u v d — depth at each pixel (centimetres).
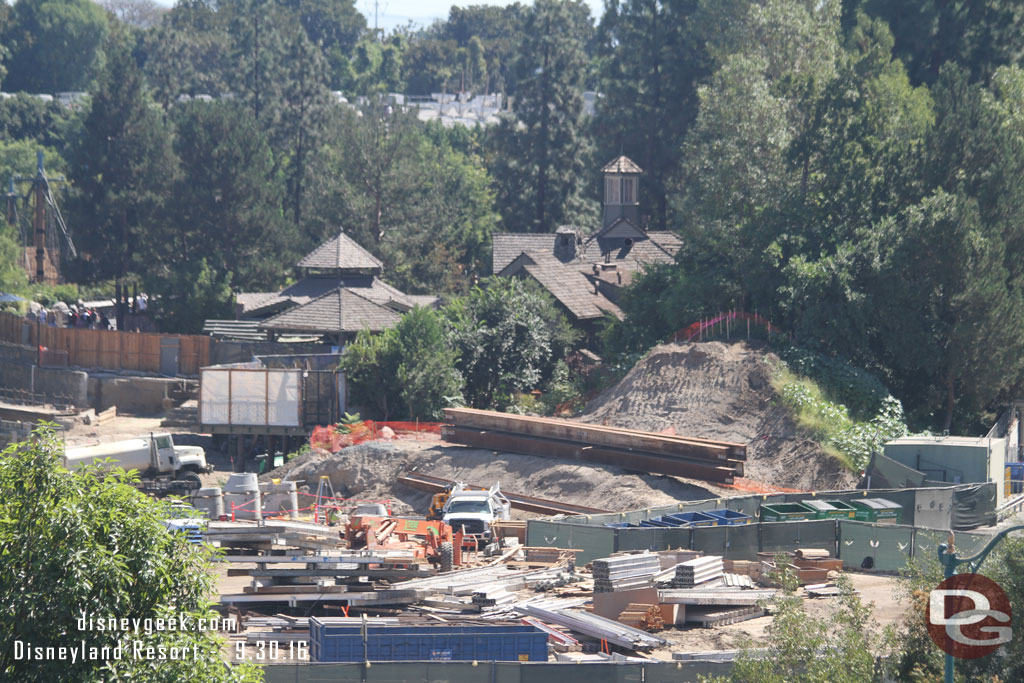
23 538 5703
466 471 17650
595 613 10519
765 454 17388
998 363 19838
